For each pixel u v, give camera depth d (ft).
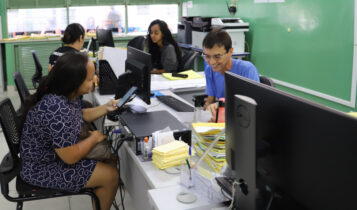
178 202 4.37
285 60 14.58
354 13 10.97
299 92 14.02
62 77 5.84
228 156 4.16
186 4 23.29
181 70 13.16
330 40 12.10
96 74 10.80
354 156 2.58
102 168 6.31
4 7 20.07
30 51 19.52
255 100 3.73
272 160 3.54
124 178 7.73
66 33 11.73
